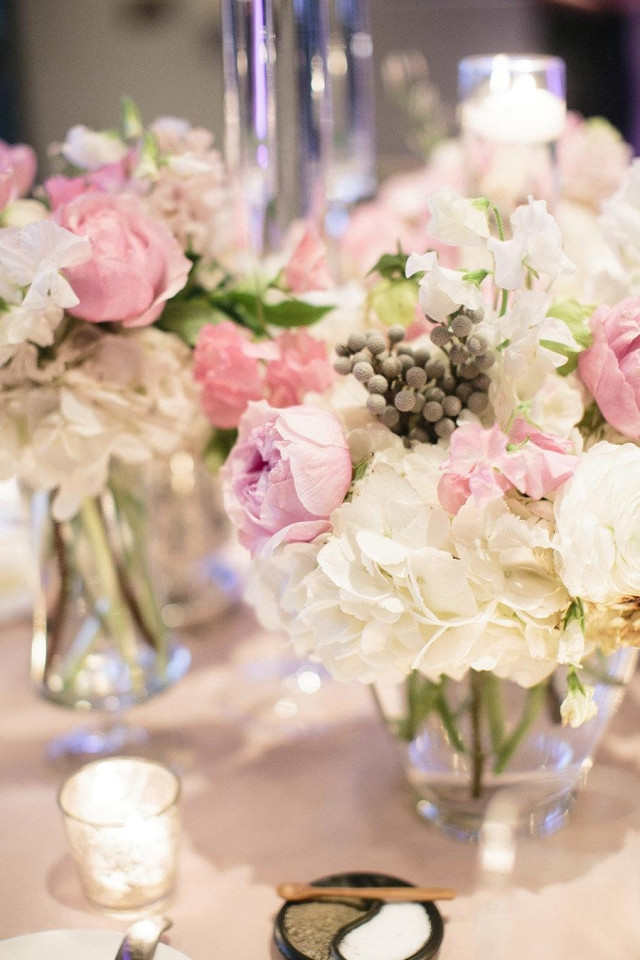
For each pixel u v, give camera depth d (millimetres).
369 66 1288
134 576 809
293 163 884
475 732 633
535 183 852
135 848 626
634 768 770
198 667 953
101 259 608
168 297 641
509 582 535
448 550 535
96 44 2395
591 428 610
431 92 1576
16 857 702
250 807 748
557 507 515
